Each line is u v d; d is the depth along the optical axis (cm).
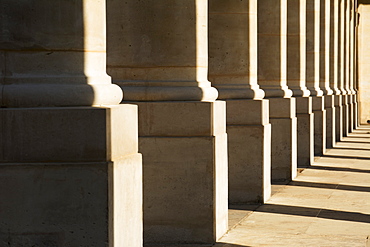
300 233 1005
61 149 588
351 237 979
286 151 1570
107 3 938
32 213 587
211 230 929
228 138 1265
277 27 1558
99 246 588
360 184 1509
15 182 584
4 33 600
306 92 1867
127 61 937
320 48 2439
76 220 587
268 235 991
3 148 588
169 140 917
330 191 1414
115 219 600
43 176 584
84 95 608
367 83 4069
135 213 652
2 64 602
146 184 923
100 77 637
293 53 1847
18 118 586
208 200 926
